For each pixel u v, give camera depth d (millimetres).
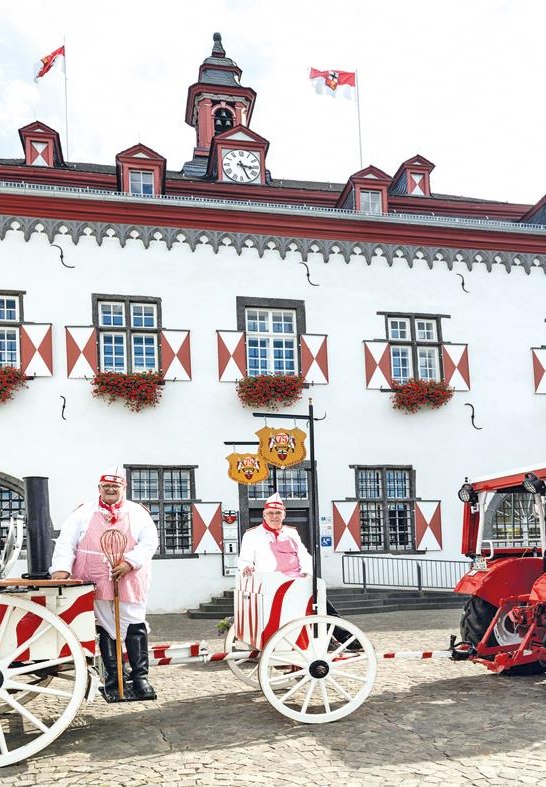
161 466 15492
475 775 4523
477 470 17203
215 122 25484
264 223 16812
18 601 5066
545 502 7258
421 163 21766
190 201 16281
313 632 5977
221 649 9688
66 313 15531
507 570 7621
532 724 5633
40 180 18906
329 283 17047
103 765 4852
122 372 15742
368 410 16781
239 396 16031
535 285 18266
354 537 16250
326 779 4512
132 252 16062
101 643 5734
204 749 5164
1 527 14992
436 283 17688
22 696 6051
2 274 15320
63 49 22797
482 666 8070
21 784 4539
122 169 17828
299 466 16203
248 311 16750
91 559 5785
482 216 21594
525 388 17797
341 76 22516
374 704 6367
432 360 17641
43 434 14977
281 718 5953
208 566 15438
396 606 15141
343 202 19531
